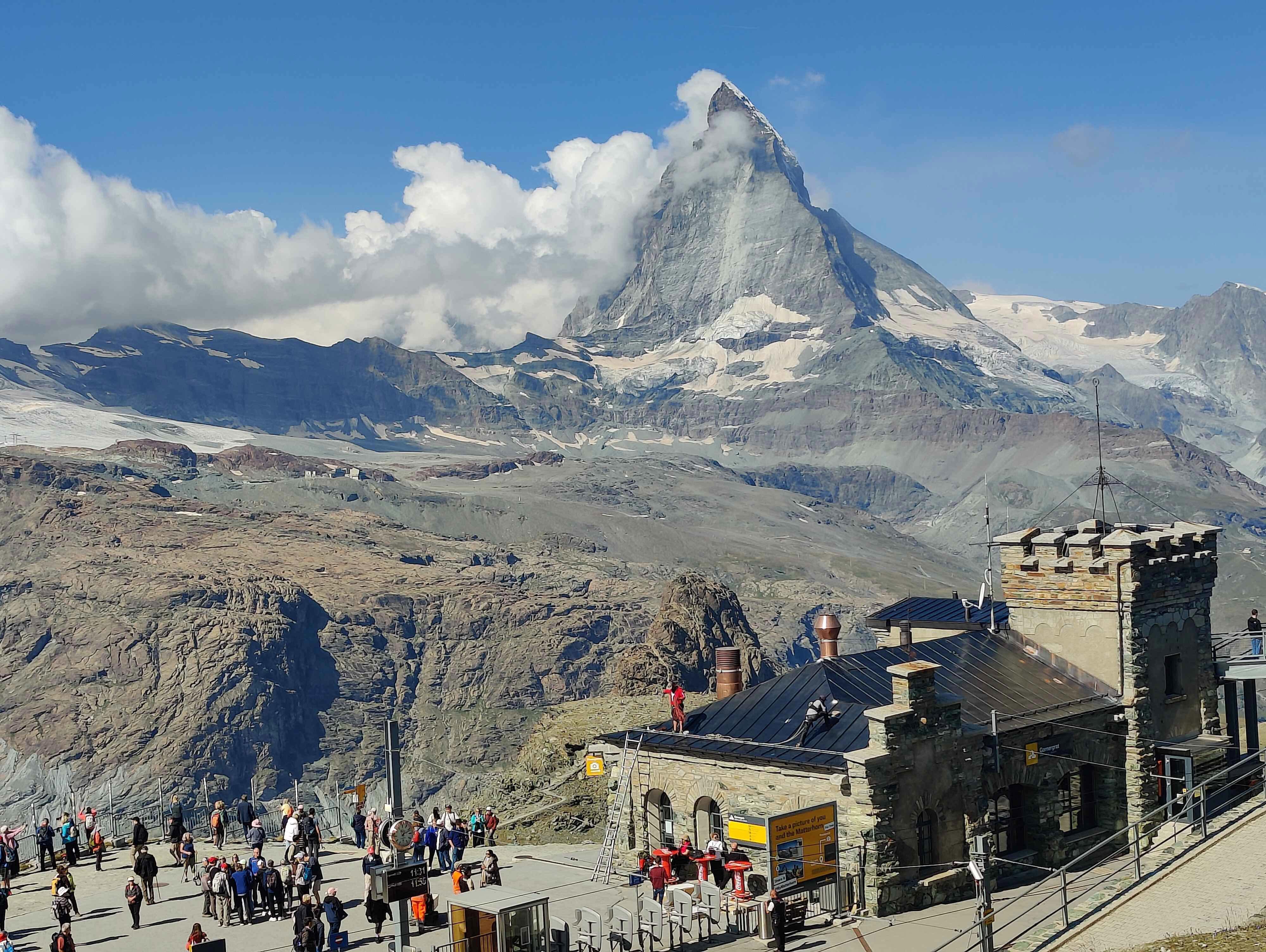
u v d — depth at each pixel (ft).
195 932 126.21
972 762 149.18
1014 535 184.03
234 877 152.46
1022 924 133.49
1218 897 128.36
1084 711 166.40
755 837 135.64
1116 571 172.45
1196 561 181.98
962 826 147.54
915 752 143.02
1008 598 184.34
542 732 276.82
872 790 138.21
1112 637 173.17
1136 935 122.11
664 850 154.30
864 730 148.05
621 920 131.85
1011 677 172.76
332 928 137.49
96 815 208.64
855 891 139.13
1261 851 140.36
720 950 130.21
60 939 132.77
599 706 285.02
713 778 152.87
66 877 148.36
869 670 168.25
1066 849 162.30
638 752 160.86
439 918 148.77
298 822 184.14
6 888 164.55
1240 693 205.77
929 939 130.00
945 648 178.81
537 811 240.73
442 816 179.01
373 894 135.44
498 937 124.77
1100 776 170.60
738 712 162.40
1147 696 172.45
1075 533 183.52
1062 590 178.29
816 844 138.10
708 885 134.92
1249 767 187.01
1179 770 174.09
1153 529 188.34
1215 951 111.04
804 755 145.69
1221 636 200.54
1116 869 154.61
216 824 196.34
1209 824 156.35
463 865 168.25
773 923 127.95
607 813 217.77
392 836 164.45
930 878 143.02
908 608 208.85
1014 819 160.66
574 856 182.91
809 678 165.48
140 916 156.76
